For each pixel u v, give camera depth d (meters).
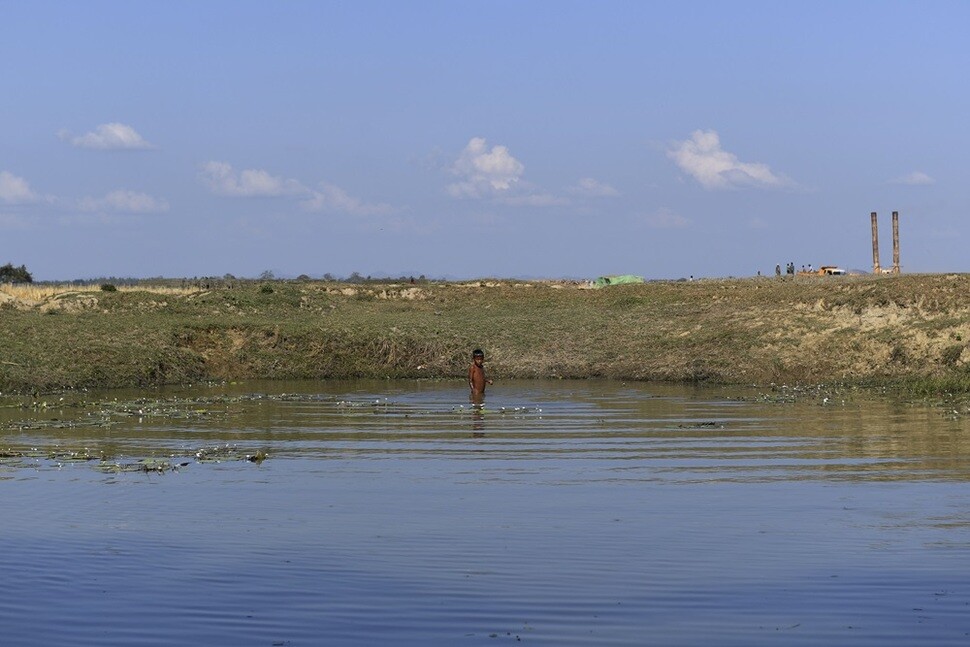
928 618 12.18
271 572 14.08
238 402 39.25
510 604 12.74
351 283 94.94
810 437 27.00
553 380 51.28
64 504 18.53
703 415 32.97
